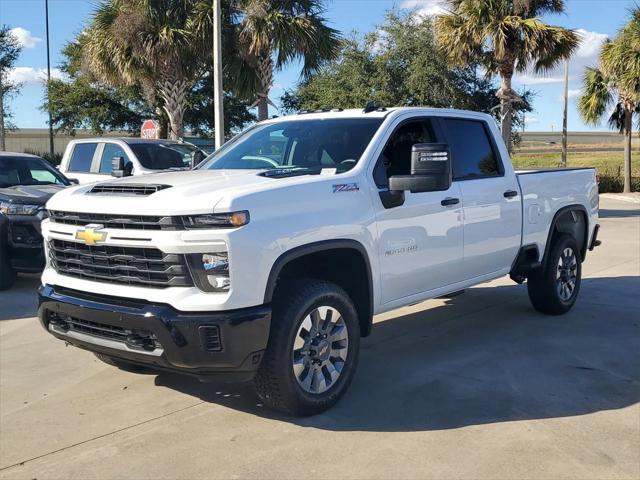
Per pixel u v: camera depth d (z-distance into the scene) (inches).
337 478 142.7
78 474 145.8
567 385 199.0
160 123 1243.8
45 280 184.2
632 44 1001.5
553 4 701.9
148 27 621.3
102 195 173.3
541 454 153.2
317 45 639.1
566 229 289.3
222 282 152.8
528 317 282.5
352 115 216.4
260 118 657.6
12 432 168.7
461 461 149.9
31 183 385.4
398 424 170.6
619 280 359.6
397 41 848.9
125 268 162.4
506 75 707.4
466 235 224.2
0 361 227.3
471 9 692.1
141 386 201.0
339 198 178.5
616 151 3019.2
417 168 184.1
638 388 196.5
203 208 152.4
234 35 645.3
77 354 234.4
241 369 157.1
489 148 246.2
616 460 150.1
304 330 169.2
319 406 174.4
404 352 233.9
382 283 193.0
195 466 148.8
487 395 190.9
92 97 1235.9
